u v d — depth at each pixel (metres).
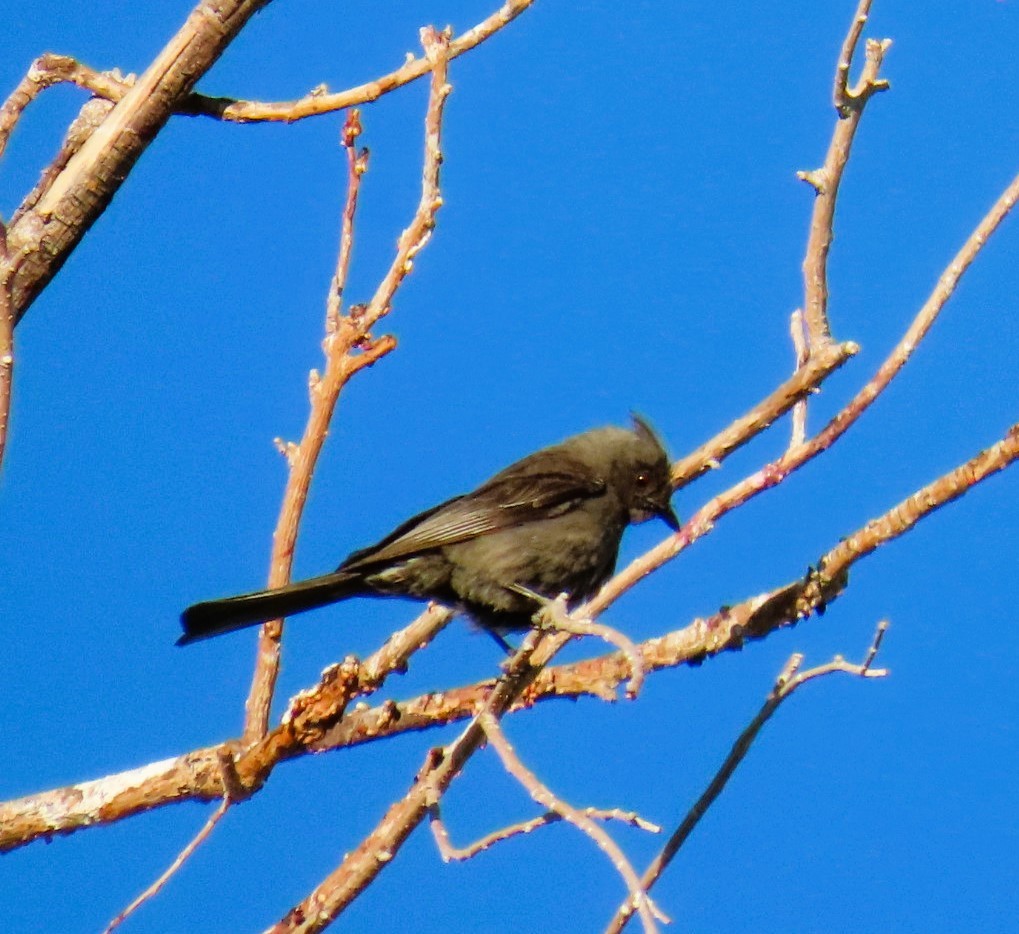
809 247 10.95
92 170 11.52
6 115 11.59
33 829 10.72
